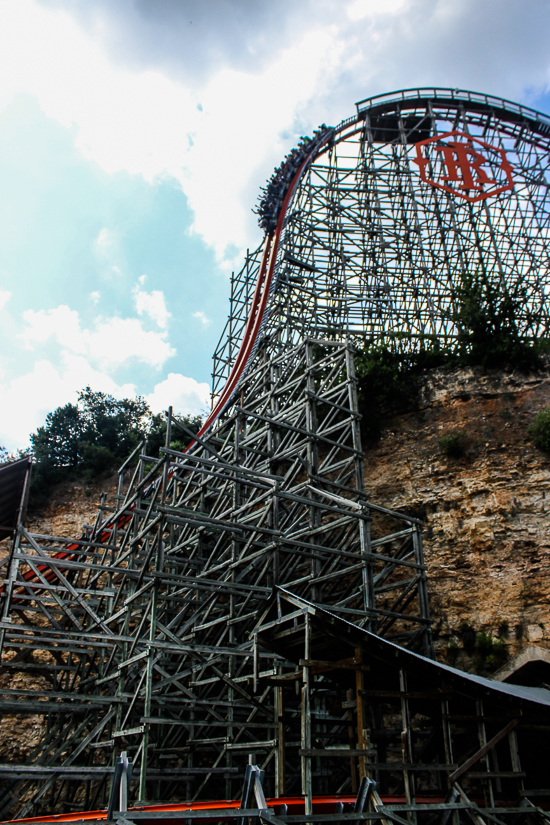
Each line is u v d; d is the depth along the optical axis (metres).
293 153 36.72
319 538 21.50
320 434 22.80
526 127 42.38
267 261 33.22
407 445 28.84
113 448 48.09
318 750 11.55
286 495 19.91
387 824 10.00
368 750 11.82
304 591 21.88
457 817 11.66
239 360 31.27
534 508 24.77
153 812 8.08
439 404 29.14
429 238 36.56
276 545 18.80
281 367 28.19
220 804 11.42
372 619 18.95
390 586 21.59
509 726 13.47
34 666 20.72
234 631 18.80
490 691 13.27
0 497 19.25
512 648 22.48
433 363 31.00
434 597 24.81
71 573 25.66
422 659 12.62
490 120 42.41
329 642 13.81
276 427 24.20
